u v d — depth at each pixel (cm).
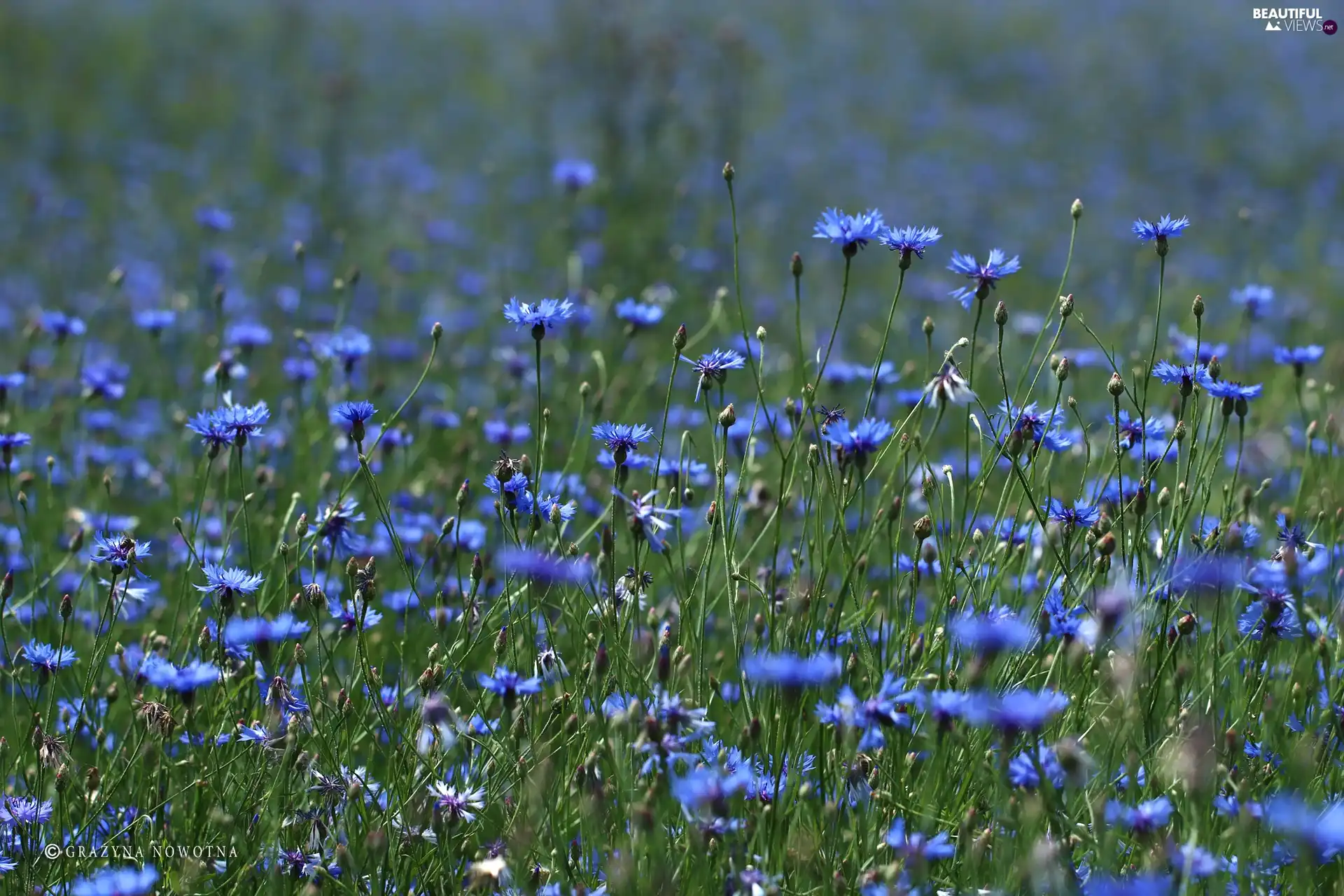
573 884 550
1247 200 2823
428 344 1655
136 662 795
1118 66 4388
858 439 630
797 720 627
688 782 524
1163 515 698
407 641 829
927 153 3256
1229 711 637
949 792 598
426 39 4600
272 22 4569
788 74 4081
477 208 2483
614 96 2133
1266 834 556
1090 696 618
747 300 1842
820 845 576
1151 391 1203
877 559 961
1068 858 526
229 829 600
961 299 681
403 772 636
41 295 1884
